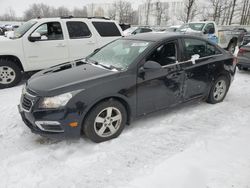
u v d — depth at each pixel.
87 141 3.23
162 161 2.81
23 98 3.13
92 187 2.40
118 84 3.11
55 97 2.81
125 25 18.14
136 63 3.32
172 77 3.67
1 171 2.62
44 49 6.02
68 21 6.35
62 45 6.25
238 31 13.41
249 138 3.33
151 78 3.42
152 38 3.77
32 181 2.48
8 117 4.03
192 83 4.03
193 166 2.70
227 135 3.42
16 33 6.19
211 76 4.32
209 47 4.36
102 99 3.05
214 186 2.39
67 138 3.00
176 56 3.78
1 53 5.49
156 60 3.54
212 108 4.44
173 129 3.60
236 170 2.63
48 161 2.80
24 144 3.18
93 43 6.75
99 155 2.93
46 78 3.24
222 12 32.88
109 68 3.42
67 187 2.40
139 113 3.47
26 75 6.64
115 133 3.29
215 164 2.74
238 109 4.40
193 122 3.84
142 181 2.47
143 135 3.41
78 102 2.85
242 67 7.54
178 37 3.84
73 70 3.47
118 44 4.10
